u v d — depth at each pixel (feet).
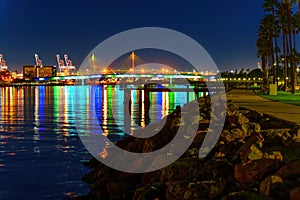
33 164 69.46
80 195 50.88
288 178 25.32
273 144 38.45
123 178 47.57
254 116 63.93
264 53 345.51
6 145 92.27
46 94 467.11
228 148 40.73
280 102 120.06
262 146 36.99
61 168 66.23
